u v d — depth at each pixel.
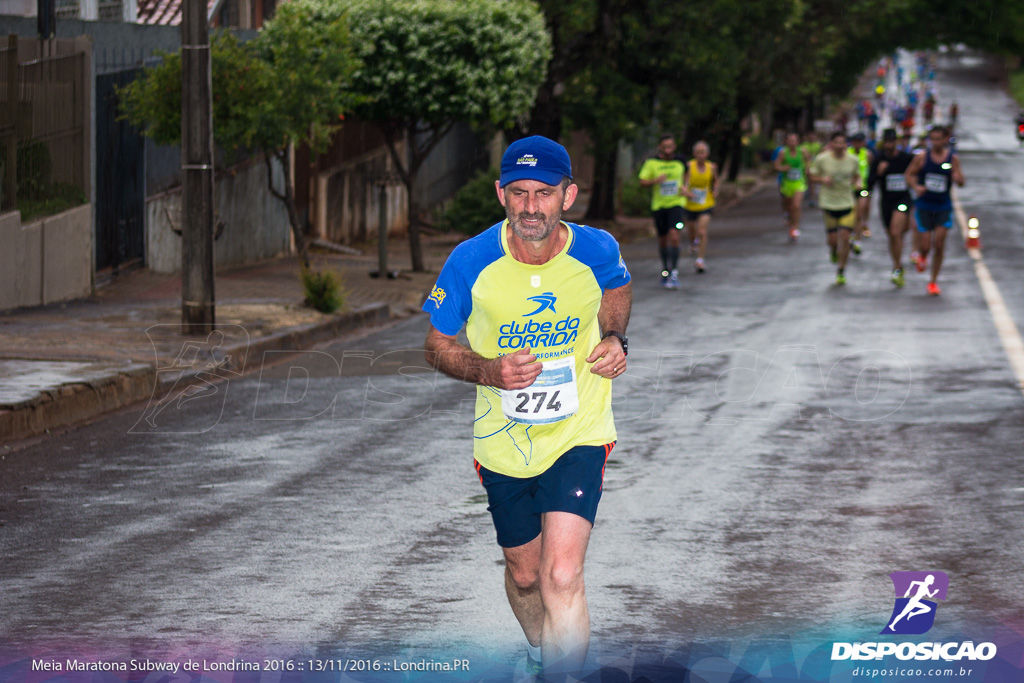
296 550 12.39
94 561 12.05
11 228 28.80
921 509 13.74
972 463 15.84
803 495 14.43
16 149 29.31
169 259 39.47
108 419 19.31
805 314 30.84
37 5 33.78
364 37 40.34
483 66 41.22
